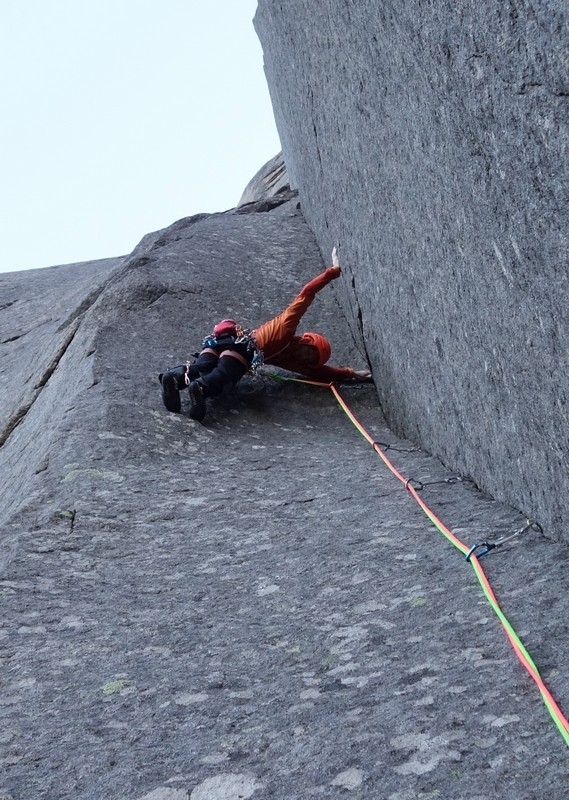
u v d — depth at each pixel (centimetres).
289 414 664
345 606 313
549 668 232
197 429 592
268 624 308
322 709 237
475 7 293
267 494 474
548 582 292
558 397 311
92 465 502
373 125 519
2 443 740
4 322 1198
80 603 343
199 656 287
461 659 250
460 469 477
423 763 198
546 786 179
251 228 1045
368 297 654
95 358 677
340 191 705
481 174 333
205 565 378
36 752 233
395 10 402
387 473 504
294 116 949
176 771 215
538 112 266
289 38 830
